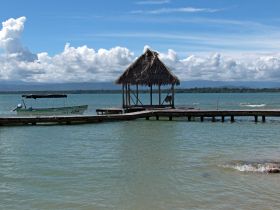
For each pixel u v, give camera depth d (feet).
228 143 74.38
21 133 91.20
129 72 140.77
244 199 37.06
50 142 75.82
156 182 43.39
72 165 52.54
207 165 52.29
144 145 71.36
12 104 310.86
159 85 143.64
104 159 57.00
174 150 65.46
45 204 35.83
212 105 263.90
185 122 120.06
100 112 158.20
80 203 36.14
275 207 34.78
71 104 308.60
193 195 38.47
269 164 51.06
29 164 53.26
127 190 40.29
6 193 39.17
